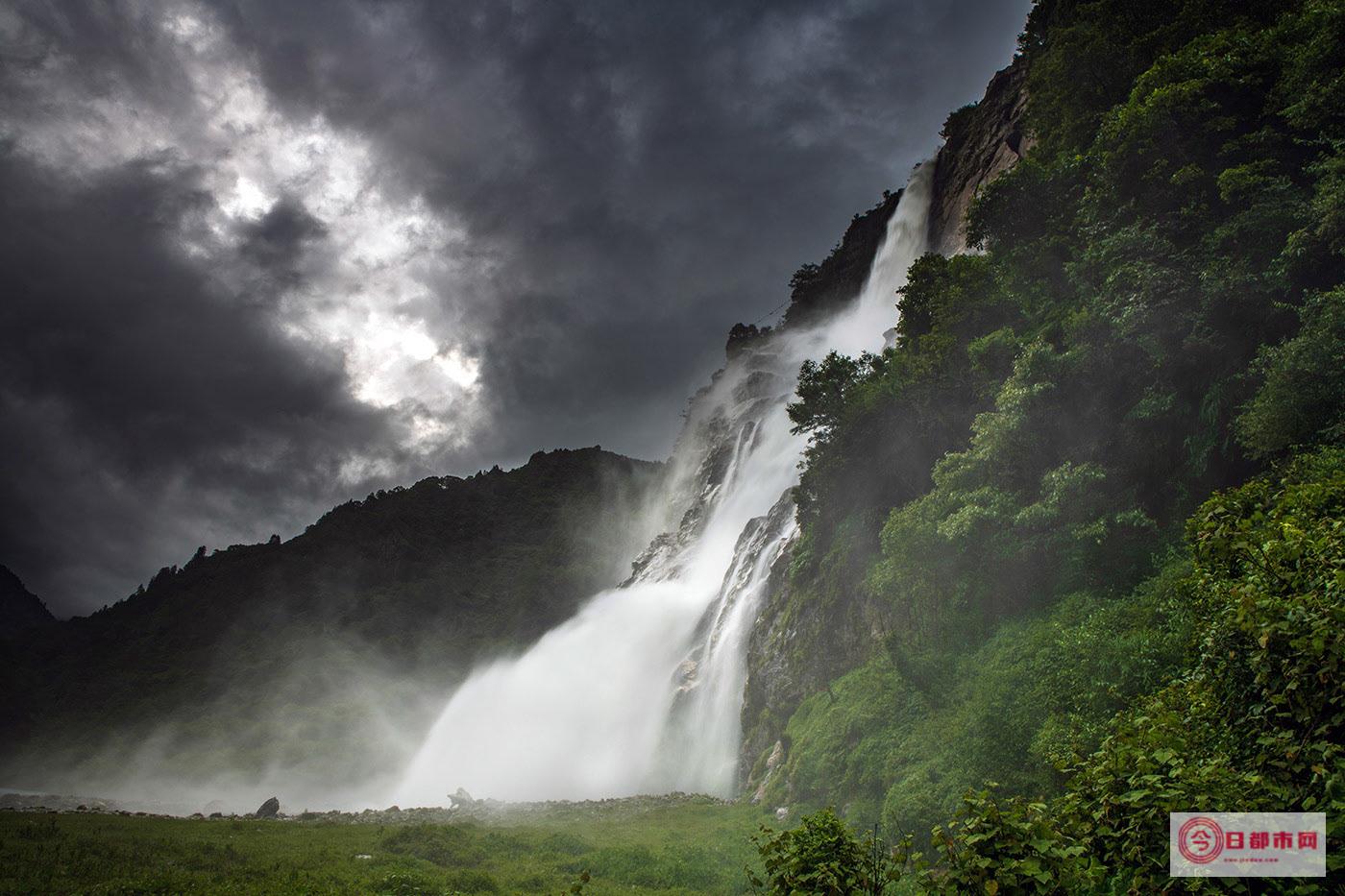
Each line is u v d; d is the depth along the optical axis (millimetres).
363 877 18328
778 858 7523
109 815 31828
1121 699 14352
